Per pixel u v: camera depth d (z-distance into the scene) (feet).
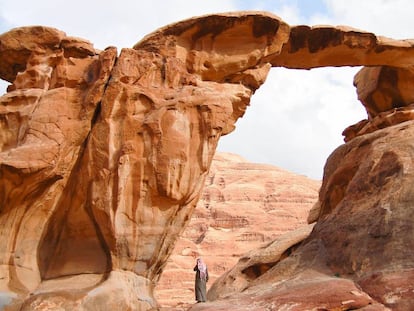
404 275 42.52
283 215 227.61
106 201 52.03
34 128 52.29
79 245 53.57
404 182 50.62
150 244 52.44
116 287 50.08
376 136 61.11
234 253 201.98
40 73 56.70
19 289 50.44
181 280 180.86
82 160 53.78
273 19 58.39
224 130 59.57
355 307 40.42
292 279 49.78
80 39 57.36
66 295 48.73
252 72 60.90
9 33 57.31
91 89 53.72
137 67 54.39
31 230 52.95
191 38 59.11
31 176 50.90
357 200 54.90
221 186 247.29
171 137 52.60
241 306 42.78
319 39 63.87
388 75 72.43
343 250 50.60
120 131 53.31
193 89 54.90
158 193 52.31
